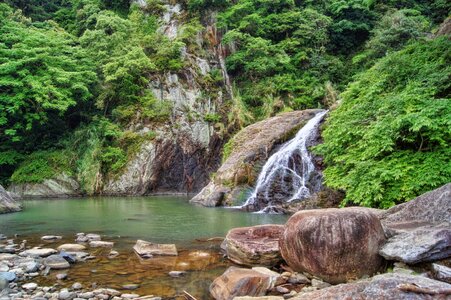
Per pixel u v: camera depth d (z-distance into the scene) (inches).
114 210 486.6
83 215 433.7
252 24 1122.0
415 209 207.3
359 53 1158.3
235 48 1106.1
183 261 220.2
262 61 1044.5
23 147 813.2
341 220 167.0
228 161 594.2
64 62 818.8
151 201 634.2
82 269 203.5
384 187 310.5
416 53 415.2
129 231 321.4
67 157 790.5
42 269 201.3
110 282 182.2
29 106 778.2
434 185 282.2
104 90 868.6
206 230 324.8
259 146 578.9
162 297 162.2
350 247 161.6
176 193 840.3
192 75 941.8
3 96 745.6
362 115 387.5
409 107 324.5
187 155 862.5
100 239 284.7
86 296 160.7
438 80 345.7
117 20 945.5
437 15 1155.3
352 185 335.3
